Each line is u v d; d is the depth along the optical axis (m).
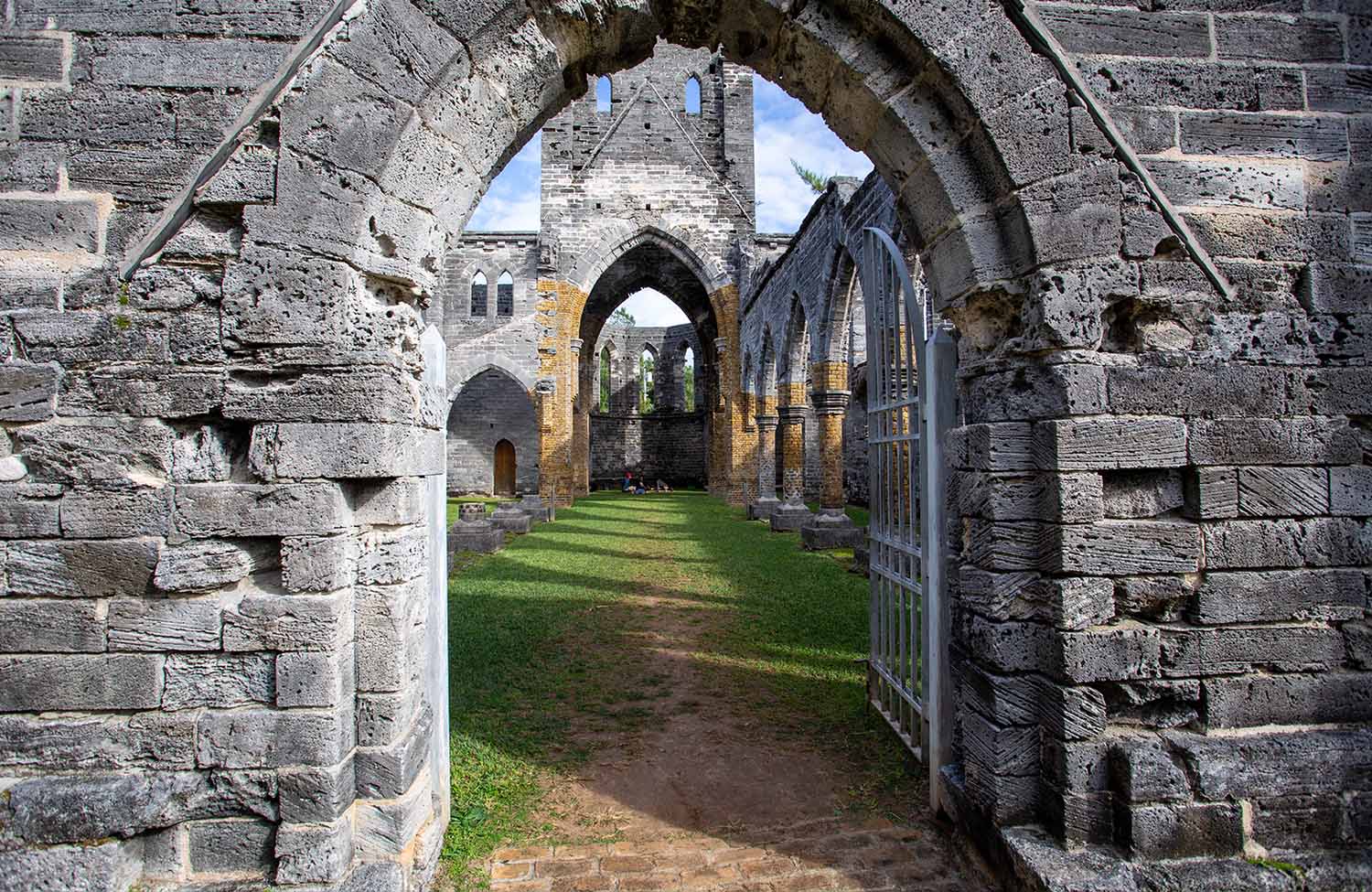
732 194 25.47
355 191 3.36
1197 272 3.73
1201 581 3.62
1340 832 3.48
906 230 4.34
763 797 4.48
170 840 3.20
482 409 36.16
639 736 5.38
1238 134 3.85
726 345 25.39
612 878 3.67
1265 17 3.92
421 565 3.68
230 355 3.29
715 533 17.70
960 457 4.09
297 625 3.21
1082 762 3.47
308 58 3.39
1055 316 3.60
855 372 23.48
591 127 25.66
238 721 3.19
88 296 3.30
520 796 4.49
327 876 3.14
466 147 3.67
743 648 7.61
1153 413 3.63
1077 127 3.69
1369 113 3.94
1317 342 3.76
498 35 3.60
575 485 32.09
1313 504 3.66
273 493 3.25
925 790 4.54
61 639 3.21
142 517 3.24
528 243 29.06
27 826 3.01
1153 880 3.27
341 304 3.31
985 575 3.76
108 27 3.41
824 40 3.83
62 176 3.36
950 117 3.83
